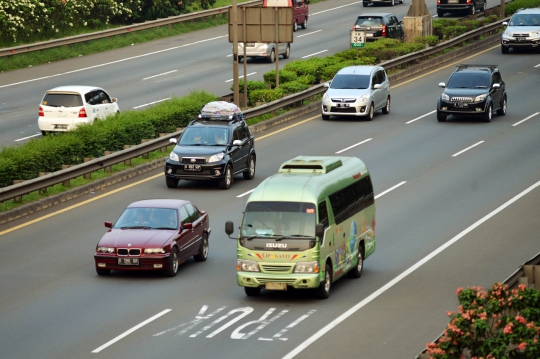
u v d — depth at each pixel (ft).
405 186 115.24
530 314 49.29
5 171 107.86
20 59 194.70
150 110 140.36
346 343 63.67
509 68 200.54
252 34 161.68
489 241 91.91
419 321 68.59
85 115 137.28
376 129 150.71
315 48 218.79
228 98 158.40
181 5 252.83
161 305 73.05
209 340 64.54
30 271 83.35
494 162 127.03
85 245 92.12
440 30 223.30
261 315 70.23
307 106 167.43
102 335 65.82
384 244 92.12
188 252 84.53
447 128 150.71
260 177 123.85
